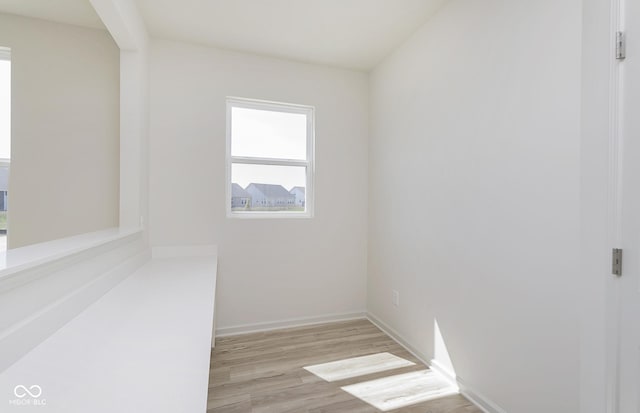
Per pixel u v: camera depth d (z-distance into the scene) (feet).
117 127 7.82
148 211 8.01
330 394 6.04
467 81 6.00
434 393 6.10
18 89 7.16
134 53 6.77
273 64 9.16
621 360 3.64
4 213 7.34
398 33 7.83
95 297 4.60
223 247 8.76
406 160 8.09
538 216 4.60
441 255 6.75
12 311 2.81
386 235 9.07
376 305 9.64
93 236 5.16
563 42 4.23
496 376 5.33
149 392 2.36
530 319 4.73
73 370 2.69
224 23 7.45
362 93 10.11
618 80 3.65
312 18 7.23
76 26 7.58
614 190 3.67
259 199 9.38
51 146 7.39
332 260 9.89
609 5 3.69
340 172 9.96
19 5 6.79
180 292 5.12
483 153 5.61
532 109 4.68
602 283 3.79
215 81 8.62
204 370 2.70
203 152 8.54
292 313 9.46
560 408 4.29
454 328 6.35
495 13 5.34
